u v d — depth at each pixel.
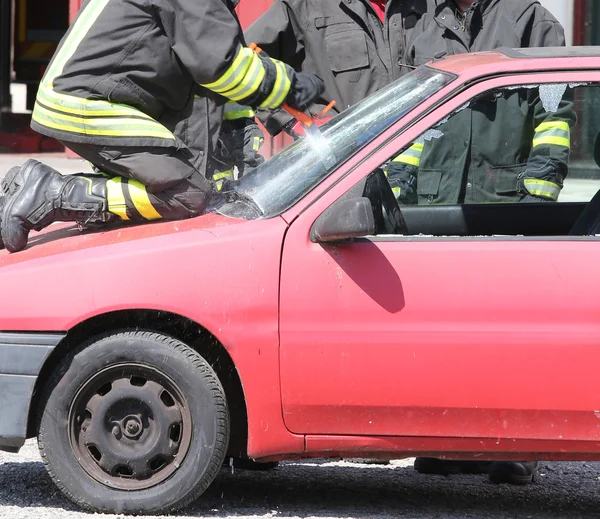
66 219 12.95
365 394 11.48
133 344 11.67
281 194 12.14
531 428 11.46
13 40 62.03
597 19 34.47
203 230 11.91
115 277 11.62
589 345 11.30
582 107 14.51
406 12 17.88
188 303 11.50
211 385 11.68
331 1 17.92
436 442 11.60
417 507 12.82
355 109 13.12
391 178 14.55
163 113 13.34
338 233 11.27
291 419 11.61
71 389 11.73
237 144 17.69
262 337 11.50
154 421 11.79
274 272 11.55
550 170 14.62
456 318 11.41
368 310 11.47
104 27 12.69
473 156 15.09
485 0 17.11
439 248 11.55
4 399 11.75
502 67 12.00
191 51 12.55
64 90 12.80
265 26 18.14
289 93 13.10
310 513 12.36
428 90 12.33
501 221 14.75
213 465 11.77
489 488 13.82
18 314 11.70
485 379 11.38
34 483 13.20
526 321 11.38
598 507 13.10
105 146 12.71
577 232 13.03
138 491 11.84
